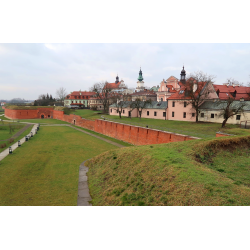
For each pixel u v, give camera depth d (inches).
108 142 1520.7
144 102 2365.9
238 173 472.7
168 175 467.8
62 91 5728.3
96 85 3447.3
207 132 1219.9
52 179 738.8
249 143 660.1
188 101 1847.9
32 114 3777.1
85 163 904.3
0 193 617.3
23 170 852.6
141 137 1304.1
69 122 2982.3
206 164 527.5
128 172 587.5
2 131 2103.8
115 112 2834.6
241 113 1437.0
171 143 708.7
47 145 1412.4
